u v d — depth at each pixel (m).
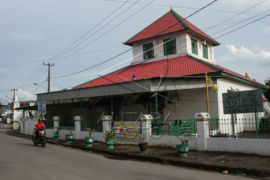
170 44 27.25
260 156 12.41
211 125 15.48
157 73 23.30
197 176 10.09
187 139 15.01
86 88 23.16
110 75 28.09
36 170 10.70
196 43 27.81
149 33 28.73
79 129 23.59
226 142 13.74
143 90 19.11
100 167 11.65
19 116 60.38
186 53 26.00
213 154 13.59
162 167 12.08
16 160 13.22
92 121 27.14
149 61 28.25
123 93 20.36
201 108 21.44
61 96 25.55
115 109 25.23
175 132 16.61
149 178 9.52
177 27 26.84
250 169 10.45
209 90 21.30
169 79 19.03
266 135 13.62
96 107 27.58
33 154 15.55
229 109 14.64
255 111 13.78
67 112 32.06
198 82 19.88
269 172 10.03
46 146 21.00
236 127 18.16
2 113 96.62
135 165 12.52
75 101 28.19
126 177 9.59
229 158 12.52
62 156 15.06
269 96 34.38
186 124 16.16
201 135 14.69
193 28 27.75
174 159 12.99
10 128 52.25
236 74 25.50
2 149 17.77
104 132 20.80
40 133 20.39
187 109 21.95
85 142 21.05
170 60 26.25
